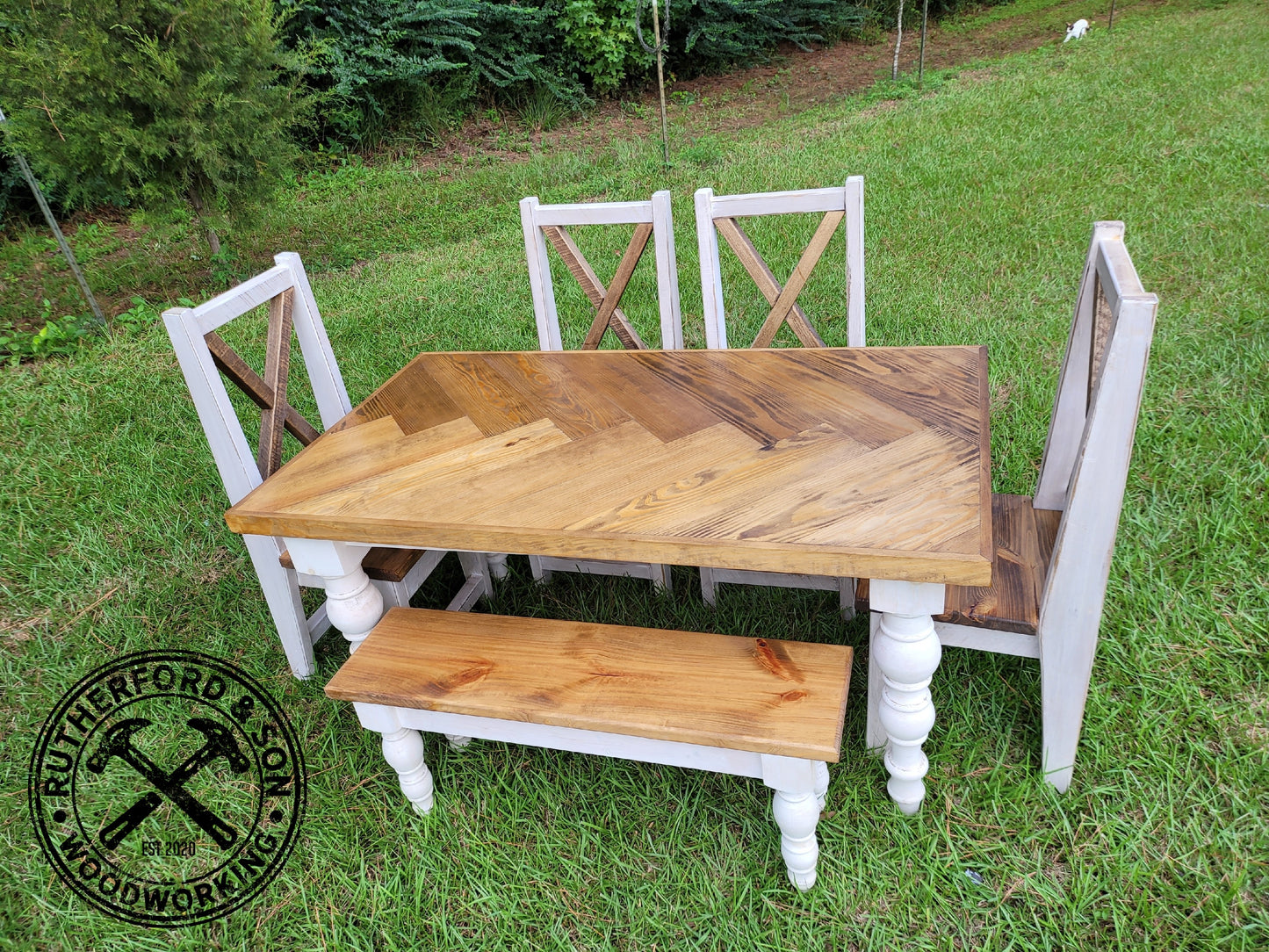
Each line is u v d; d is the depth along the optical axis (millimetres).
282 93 5621
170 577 3037
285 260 2545
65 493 3508
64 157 4895
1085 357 1935
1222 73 6922
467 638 1981
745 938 1721
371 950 1804
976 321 3816
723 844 1905
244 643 2715
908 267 4469
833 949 1694
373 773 2213
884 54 10984
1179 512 2564
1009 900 1731
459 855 1974
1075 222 4598
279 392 2516
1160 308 3646
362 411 2359
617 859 1897
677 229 5574
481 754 2191
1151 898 1669
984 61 9352
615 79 9844
